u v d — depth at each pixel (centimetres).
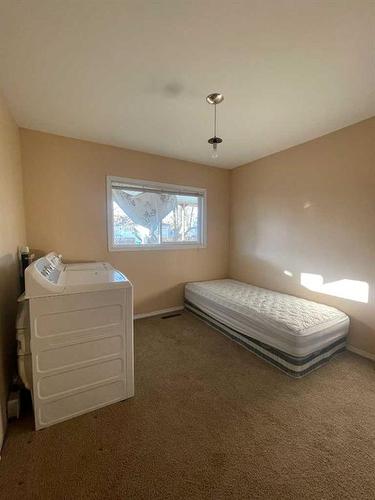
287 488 110
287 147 297
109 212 296
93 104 201
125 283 163
